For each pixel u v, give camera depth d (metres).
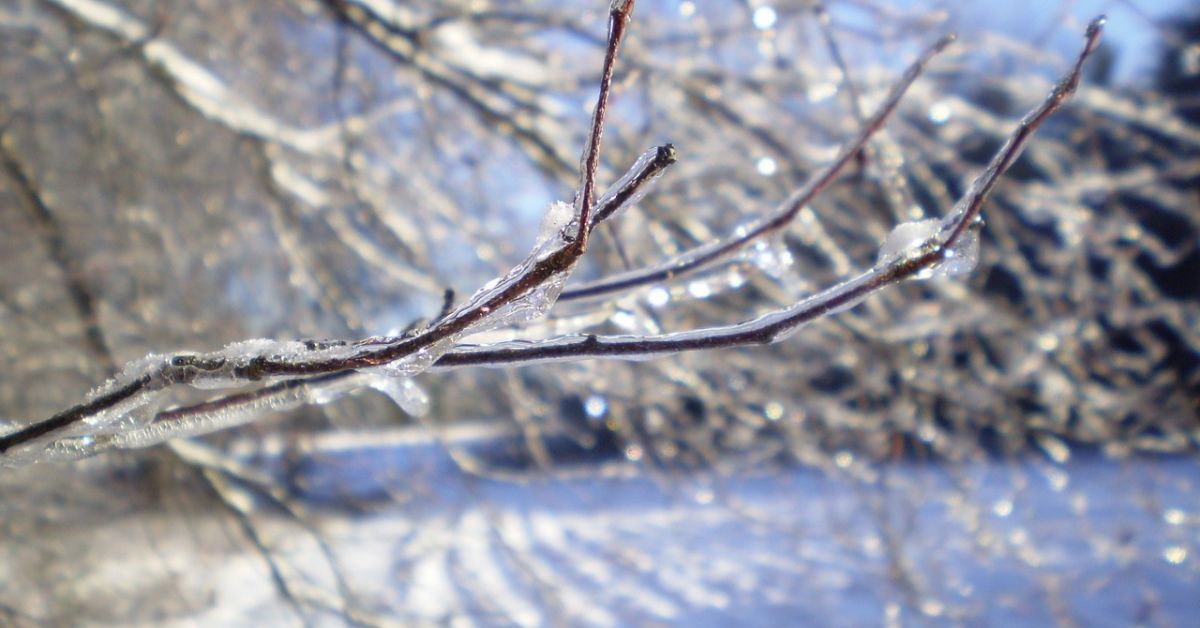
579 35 3.92
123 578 6.29
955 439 5.52
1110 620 7.04
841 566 6.98
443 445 4.70
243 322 5.63
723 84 3.93
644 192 0.99
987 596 7.06
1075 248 5.12
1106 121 4.63
